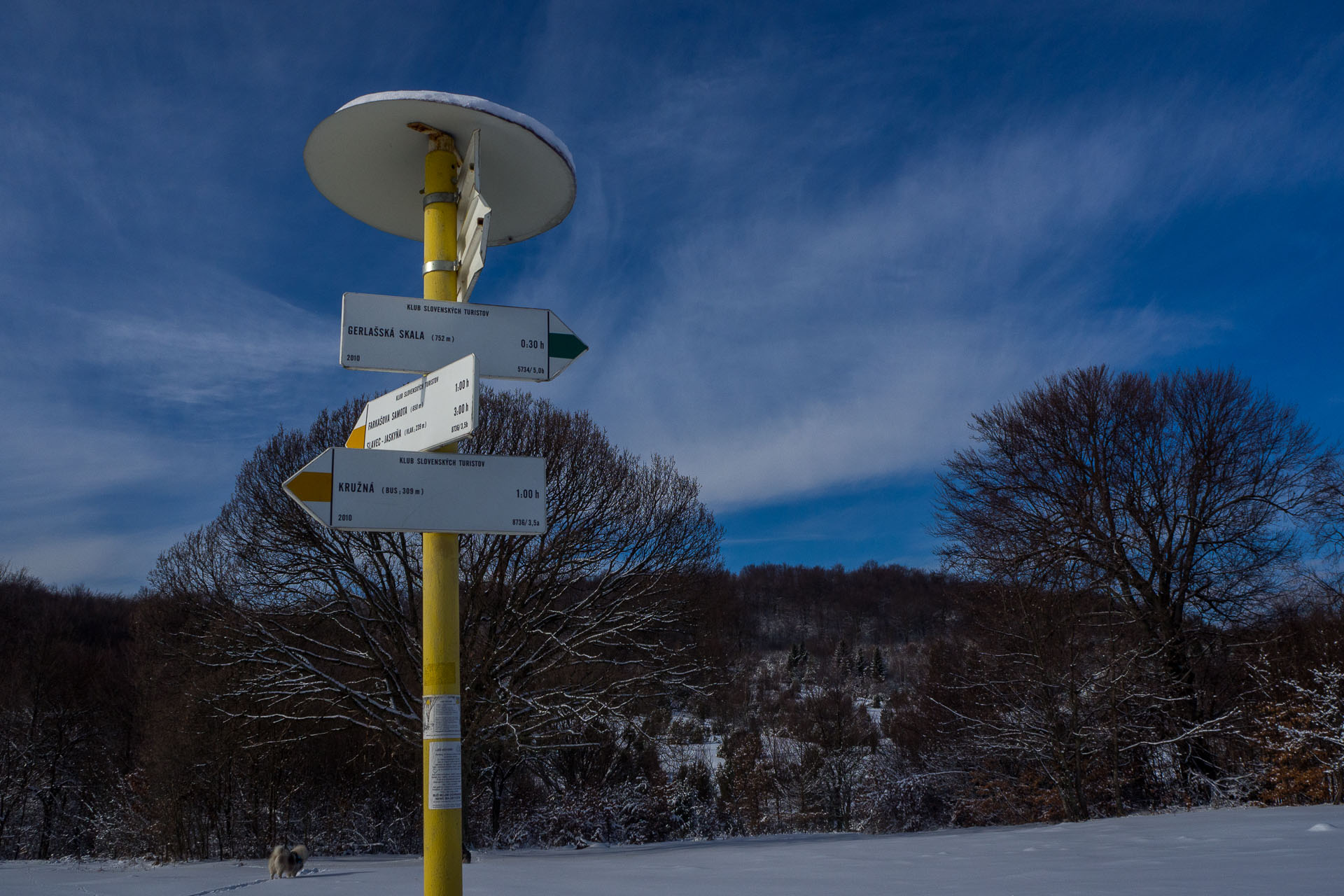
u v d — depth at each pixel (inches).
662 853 698.2
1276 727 816.9
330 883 482.0
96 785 1471.5
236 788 1054.4
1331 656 818.2
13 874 776.3
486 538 832.9
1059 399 1056.8
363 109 165.6
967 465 1111.6
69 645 1617.9
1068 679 939.3
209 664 825.5
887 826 1384.1
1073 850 422.6
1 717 1504.7
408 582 821.9
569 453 847.1
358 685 943.0
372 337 150.7
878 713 2437.3
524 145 175.2
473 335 156.7
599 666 940.6
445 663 141.9
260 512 812.0
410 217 205.5
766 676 2472.9
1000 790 1087.6
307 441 831.1
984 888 291.9
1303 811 566.6
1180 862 329.1
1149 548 991.6
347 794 1141.1
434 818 137.0
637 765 1395.2
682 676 876.0
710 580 950.4
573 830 1214.3
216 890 472.7
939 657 1272.1
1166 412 1019.3
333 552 804.0
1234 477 976.3
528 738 858.8
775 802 1716.3
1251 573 962.1
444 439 143.9
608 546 853.2
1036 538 1008.9
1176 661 973.2
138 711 1168.8
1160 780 966.4
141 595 1145.4
